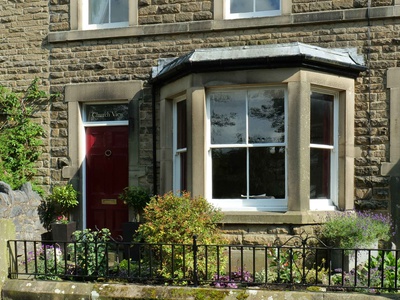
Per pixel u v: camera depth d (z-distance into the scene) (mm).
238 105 6793
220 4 7445
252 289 4910
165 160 7492
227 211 6586
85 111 8234
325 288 5234
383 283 4922
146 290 5027
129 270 5359
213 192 6855
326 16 7051
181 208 5699
